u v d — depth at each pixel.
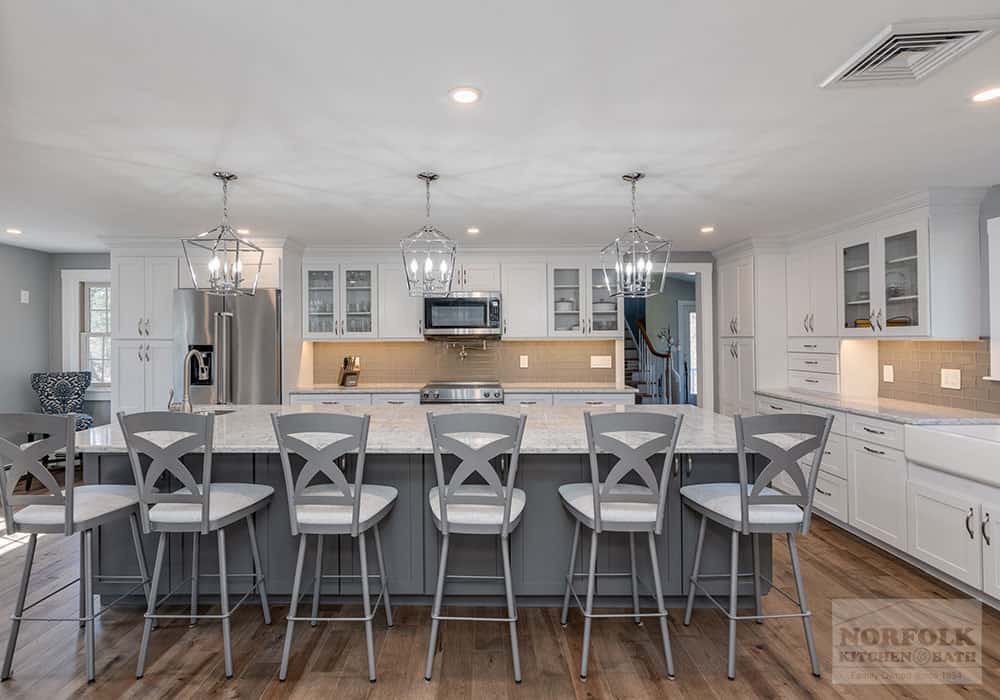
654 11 1.71
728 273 5.70
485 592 2.86
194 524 2.34
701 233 5.05
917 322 3.74
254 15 1.72
